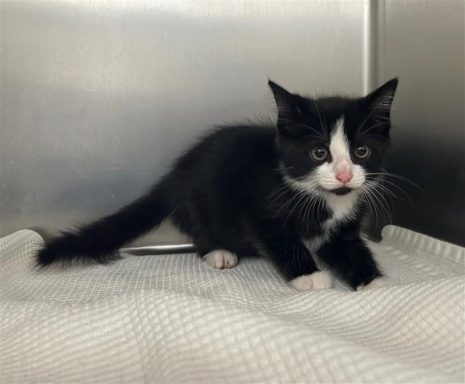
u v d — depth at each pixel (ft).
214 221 0.91
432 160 0.88
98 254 0.88
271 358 0.44
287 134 0.80
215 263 0.87
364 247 0.86
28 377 0.49
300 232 0.85
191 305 0.52
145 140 1.00
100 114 0.98
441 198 0.86
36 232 0.94
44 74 0.95
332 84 1.05
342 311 0.59
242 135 0.93
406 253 0.86
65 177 0.98
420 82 0.91
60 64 0.96
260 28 1.01
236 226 0.88
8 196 0.96
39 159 0.97
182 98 1.00
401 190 0.97
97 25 0.96
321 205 0.83
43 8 0.94
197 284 0.75
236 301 0.65
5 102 0.94
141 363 0.50
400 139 0.97
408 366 0.41
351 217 0.86
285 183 0.82
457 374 0.42
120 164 1.00
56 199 0.98
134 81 0.99
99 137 0.99
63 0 0.94
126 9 0.97
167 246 1.01
